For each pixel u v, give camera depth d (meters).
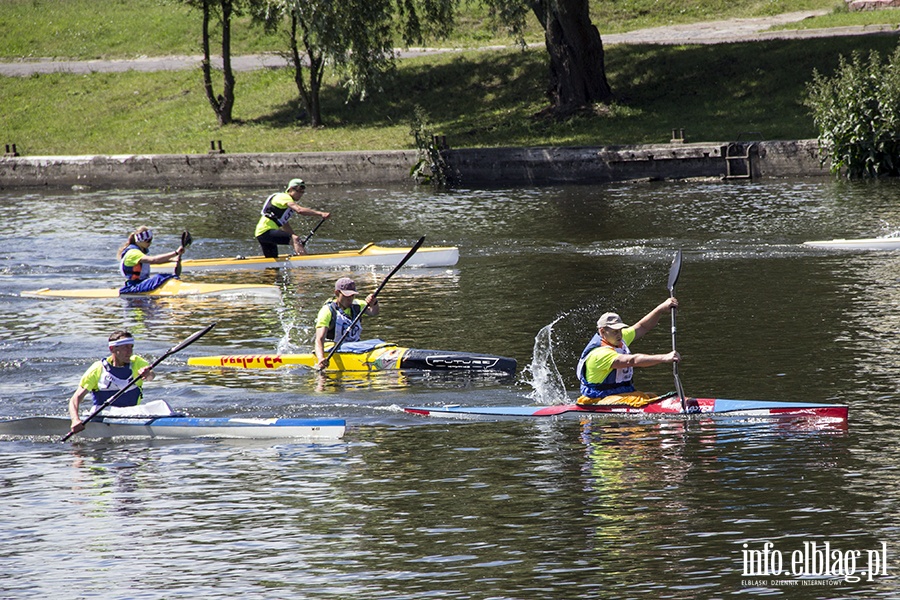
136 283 59.31
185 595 22.50
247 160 112.19
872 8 132.75
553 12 113.88
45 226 87.50
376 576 23.16
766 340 42.31
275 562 24.03
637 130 107.00
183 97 138.25
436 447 31.84
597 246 67.69
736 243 65.69
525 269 61.41
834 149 90.50
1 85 149.50
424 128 106.50
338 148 114.31
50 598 22.55
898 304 47.12
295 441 33.06
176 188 114.19
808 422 32.47
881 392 34.84
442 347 43.69
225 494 28.52
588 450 30.94
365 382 39.59
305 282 61.78
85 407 37.06
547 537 24.89
